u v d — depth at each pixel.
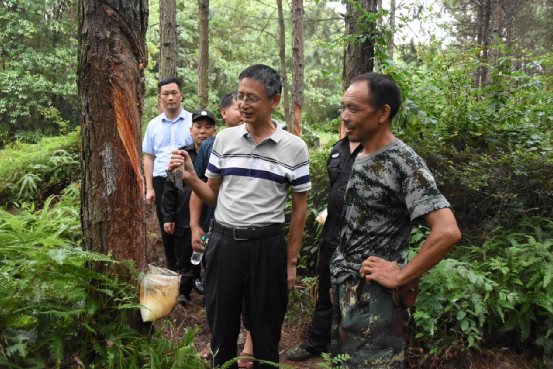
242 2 17.11
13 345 1.67
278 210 2.23
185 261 3.63
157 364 1.88
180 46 18.25
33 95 14.12
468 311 2.74
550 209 3.44
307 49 18.27
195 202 2.94
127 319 2.03
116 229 1.98
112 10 1.89
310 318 3.36
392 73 3.80
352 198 1.84
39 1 13.99
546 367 2.76
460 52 4.73
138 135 2.06
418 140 3.80
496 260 3.04
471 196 3.64
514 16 14.22
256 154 2.19
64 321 1.90
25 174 6.52
